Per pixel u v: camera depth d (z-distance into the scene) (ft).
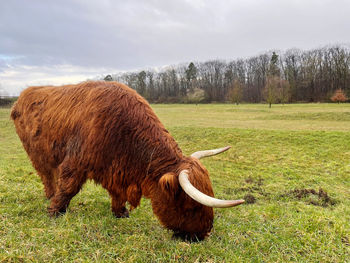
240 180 27.78
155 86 322.34
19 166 28.84
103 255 9.18
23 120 14.57
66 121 12.28
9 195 15.12
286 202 19.95
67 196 12.48
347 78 233.14
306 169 32.37
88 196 17.07
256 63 296.51
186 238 10.28
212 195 9.46
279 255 10.04
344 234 11.98
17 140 59.21
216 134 55.01
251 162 36.50
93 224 11.69
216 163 35.76
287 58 278.05
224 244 10.76
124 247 9.67
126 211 14.05
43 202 14.71
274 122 81.41
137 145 10.89
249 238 11.51
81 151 11.66
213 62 321.93
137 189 11.21
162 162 10.39
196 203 9.46
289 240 11.28
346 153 38.58
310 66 254.47
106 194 18.08
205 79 319.88
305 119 88.12
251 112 123.24
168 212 10.00
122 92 12.14
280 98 183.21
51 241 9.70
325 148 41.68
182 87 319.06
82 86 13.12
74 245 9.59
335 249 10.61
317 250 10.48
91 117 11.57
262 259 9.80
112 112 11.40
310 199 20.81
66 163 12.17
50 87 14.83
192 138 54.34
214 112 130.82
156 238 10.98
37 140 13.70
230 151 43.16
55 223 11.59
